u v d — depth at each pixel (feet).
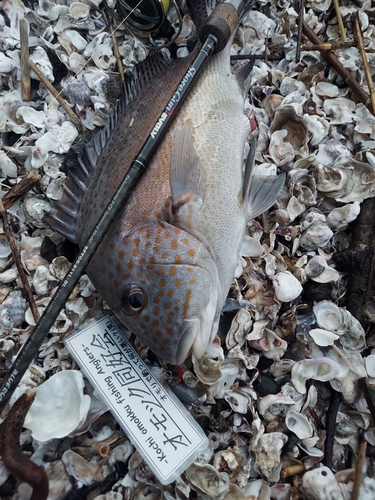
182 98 1.49
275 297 1.67
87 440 1.48
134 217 1.39
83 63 1.96
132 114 1.62
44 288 1.61
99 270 1.41
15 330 1.56
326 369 1.60
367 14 2.26
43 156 1.75
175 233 1.36
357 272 1.73
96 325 1.52
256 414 1.53
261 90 2.04
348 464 1.58
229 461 1.45
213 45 1.57
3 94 1.88
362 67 2.13
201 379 1.51
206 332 1.38
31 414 1.43
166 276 1.33
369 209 1.84
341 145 1.94
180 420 1.44
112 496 1.41
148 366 1.52
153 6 1.68
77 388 1.44
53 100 1.88
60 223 1.56
